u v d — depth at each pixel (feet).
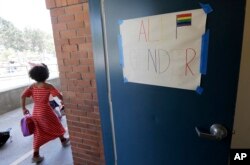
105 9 3.78
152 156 3.96
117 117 4.35
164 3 3.01
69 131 6.68
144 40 3.43
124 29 3.64
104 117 4.64
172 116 3.43
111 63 4.09
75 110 6.23
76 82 5.84
